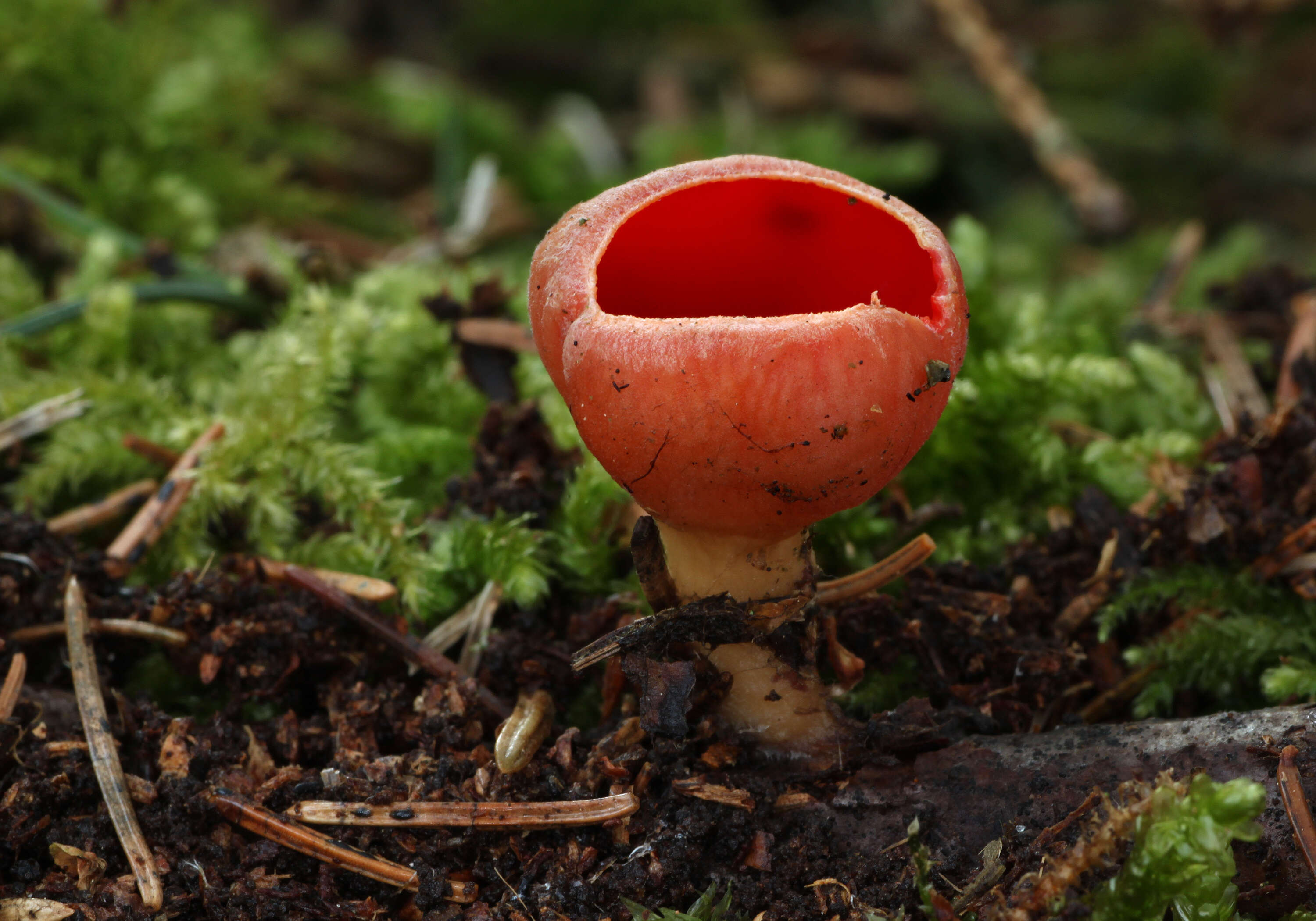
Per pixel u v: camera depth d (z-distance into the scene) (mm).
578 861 127
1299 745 124
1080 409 169
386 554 150
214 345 178
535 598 144
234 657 139
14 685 135
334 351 163
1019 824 126
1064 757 128
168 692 143
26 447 163
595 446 120
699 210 129
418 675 141
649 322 117
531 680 140
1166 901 119
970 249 176
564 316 120
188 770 132
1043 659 139
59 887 126
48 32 208
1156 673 142
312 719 136
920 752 130
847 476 119
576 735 132
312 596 140
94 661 137
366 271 208
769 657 129
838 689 133
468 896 127
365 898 127
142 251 180
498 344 164
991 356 160
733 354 115
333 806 129
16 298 177
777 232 130
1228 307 184
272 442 156
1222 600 144
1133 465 158
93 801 131
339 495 153
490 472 153
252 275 180
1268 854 123
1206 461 156
